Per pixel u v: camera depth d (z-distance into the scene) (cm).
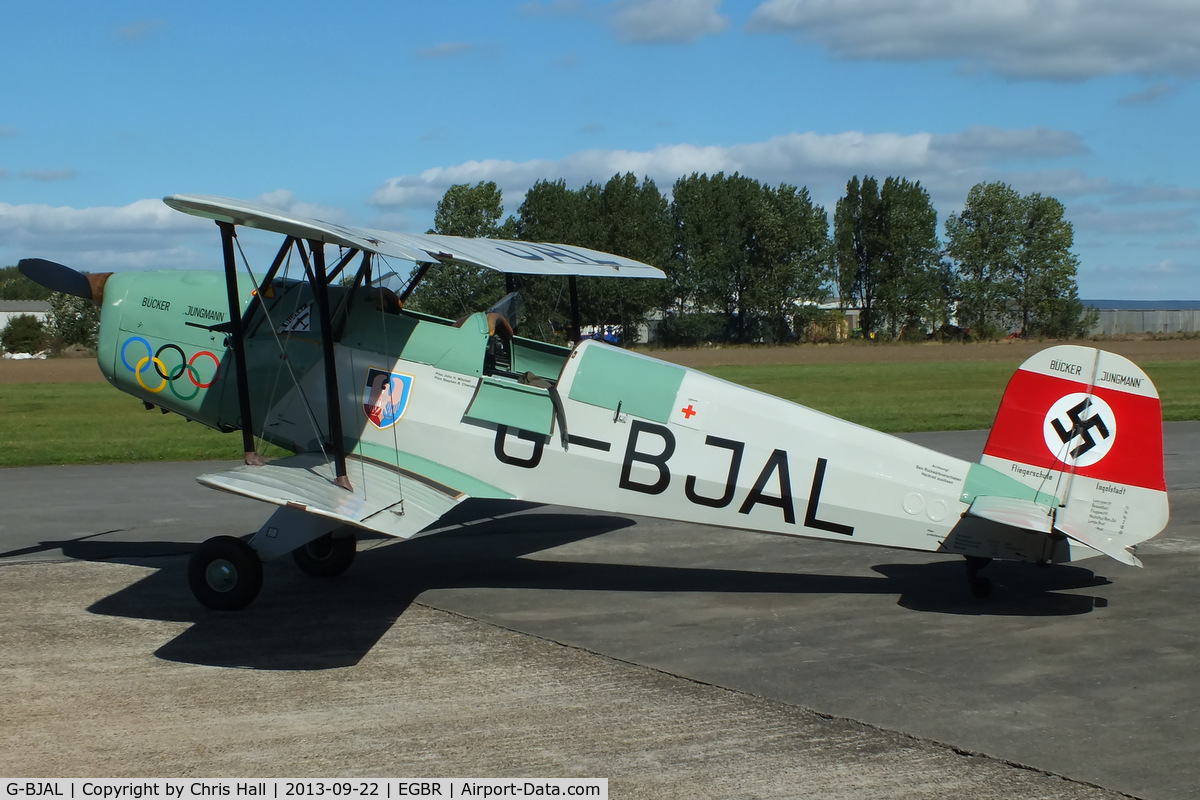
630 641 652
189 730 497
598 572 849
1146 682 575
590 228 6331
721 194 7269
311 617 705
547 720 513
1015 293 7775
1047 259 7812
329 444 798
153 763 459
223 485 621
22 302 10144
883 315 7819
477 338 784
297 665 598
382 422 787
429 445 781
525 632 672
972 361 4756
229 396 823
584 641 652
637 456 763
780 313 7375
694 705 536
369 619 701
